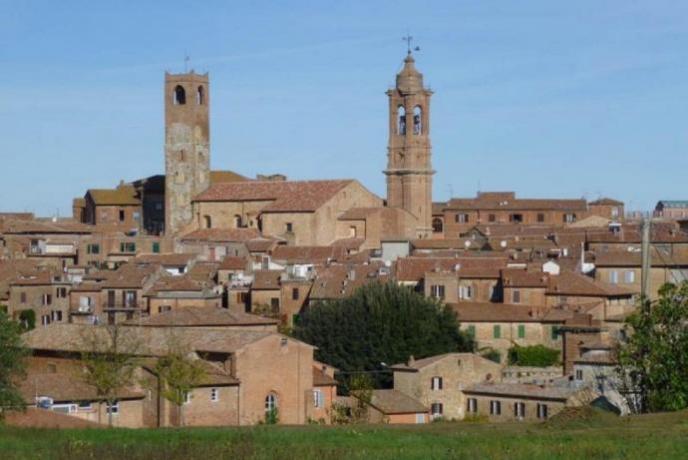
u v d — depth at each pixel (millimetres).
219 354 172500
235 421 169375
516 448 102625
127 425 162250
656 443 104250
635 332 136125
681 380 129625
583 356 189375
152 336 180875
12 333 152375
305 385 177125
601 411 126000
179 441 109938
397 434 116375
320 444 107062
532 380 195125
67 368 174750
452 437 111688
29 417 142750
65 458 100750
